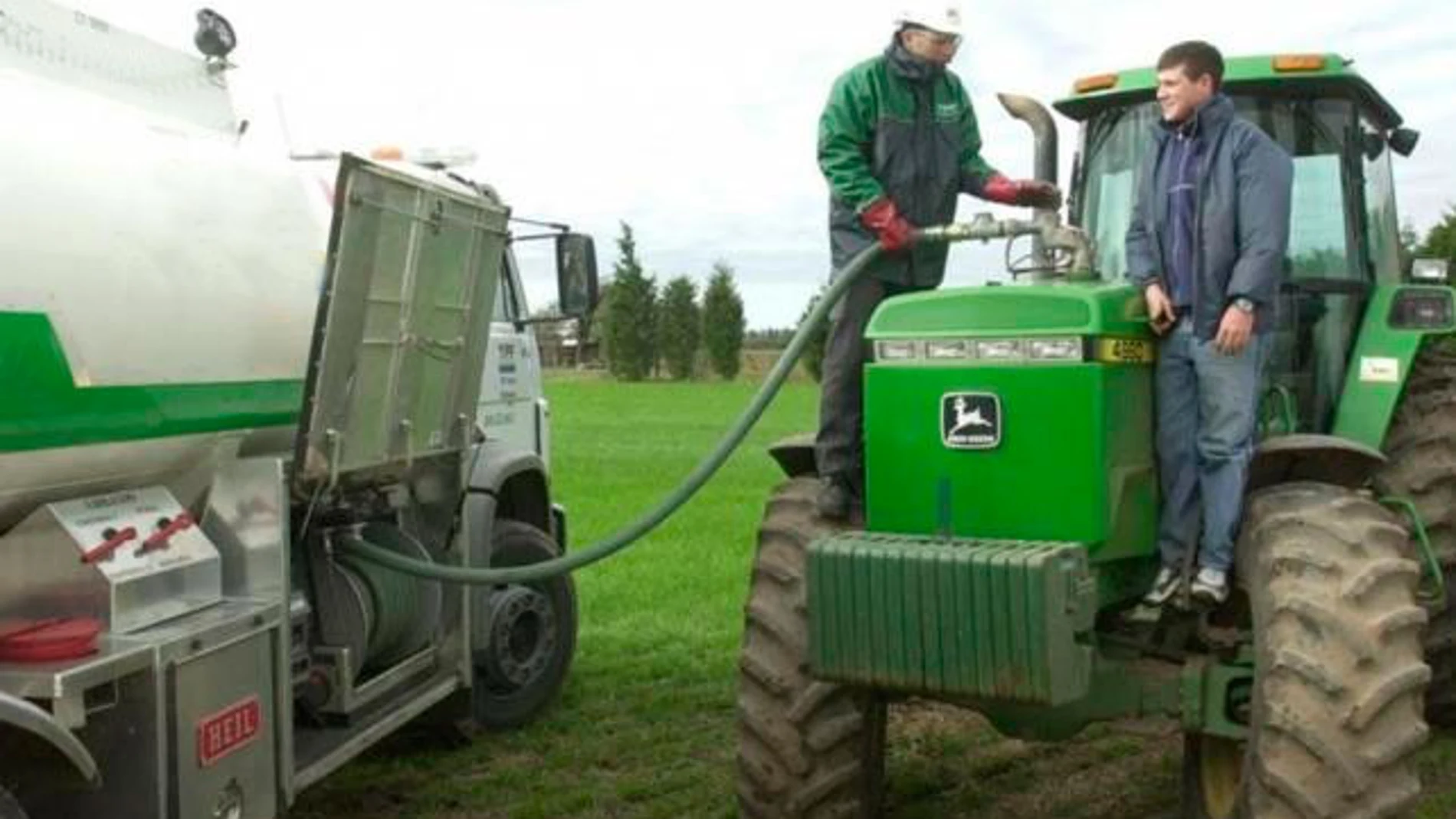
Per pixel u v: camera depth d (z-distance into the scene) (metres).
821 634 4.59
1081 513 4.51
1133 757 6.30
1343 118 6.03
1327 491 4.69
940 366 4.70
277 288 5.08
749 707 4.98
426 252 5.31
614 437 29.80
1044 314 4.57
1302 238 5.98
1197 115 4.60
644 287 70.81
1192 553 4.69
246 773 4.34
